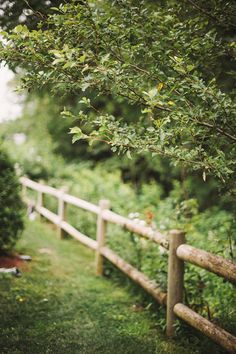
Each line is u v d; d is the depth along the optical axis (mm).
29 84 2842
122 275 5434
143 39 2984
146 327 4000
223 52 3229
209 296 4078
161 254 4125
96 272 5781
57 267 5859
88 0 2734
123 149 2652
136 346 3580
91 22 2768
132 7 2932
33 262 5895
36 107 12812
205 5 3178
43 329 3811
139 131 3262
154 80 2912
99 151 12344
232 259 3715
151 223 5219
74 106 8023
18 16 3645
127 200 8375
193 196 7961
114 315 4273
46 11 3586
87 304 4535
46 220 9711
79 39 2844
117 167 11625
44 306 4352
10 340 3508
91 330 3873
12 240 6586
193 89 2643
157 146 2594
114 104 8109
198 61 3172
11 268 5273
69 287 5055
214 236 4605
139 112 7816
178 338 3725
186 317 3527
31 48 2648
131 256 5332
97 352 3441
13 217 5934
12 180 5973
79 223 7875
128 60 2918
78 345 3541
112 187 9078
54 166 12078
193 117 2648
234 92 3166
